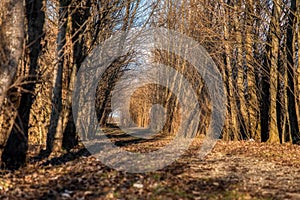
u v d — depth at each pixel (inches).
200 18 1079.6
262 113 968.3
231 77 1040.2
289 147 745.0
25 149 426.0
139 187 338.3
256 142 895.7
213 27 1007.0
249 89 979.9
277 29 841.5
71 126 706.8
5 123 390.9
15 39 361.1
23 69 411.8
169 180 377.4
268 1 941.8
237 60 1021.2
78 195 305.4
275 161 556.1
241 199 303.3
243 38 964.0
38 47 425.1
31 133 832.3
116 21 887.7
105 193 313.0
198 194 315.9
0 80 353.4
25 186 339.9
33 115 826.8
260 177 416.5
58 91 642.2
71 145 708.0
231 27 987.9
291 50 823.7
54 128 644.1
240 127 1090.7
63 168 444.1
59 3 614.5
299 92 789.9
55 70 638.5
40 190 324.2
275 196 320.2
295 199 311.0
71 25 646.5
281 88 898.1
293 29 810.8
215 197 305.6
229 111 1095.6
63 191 320.2
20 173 395.2
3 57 355.3
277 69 862.5
